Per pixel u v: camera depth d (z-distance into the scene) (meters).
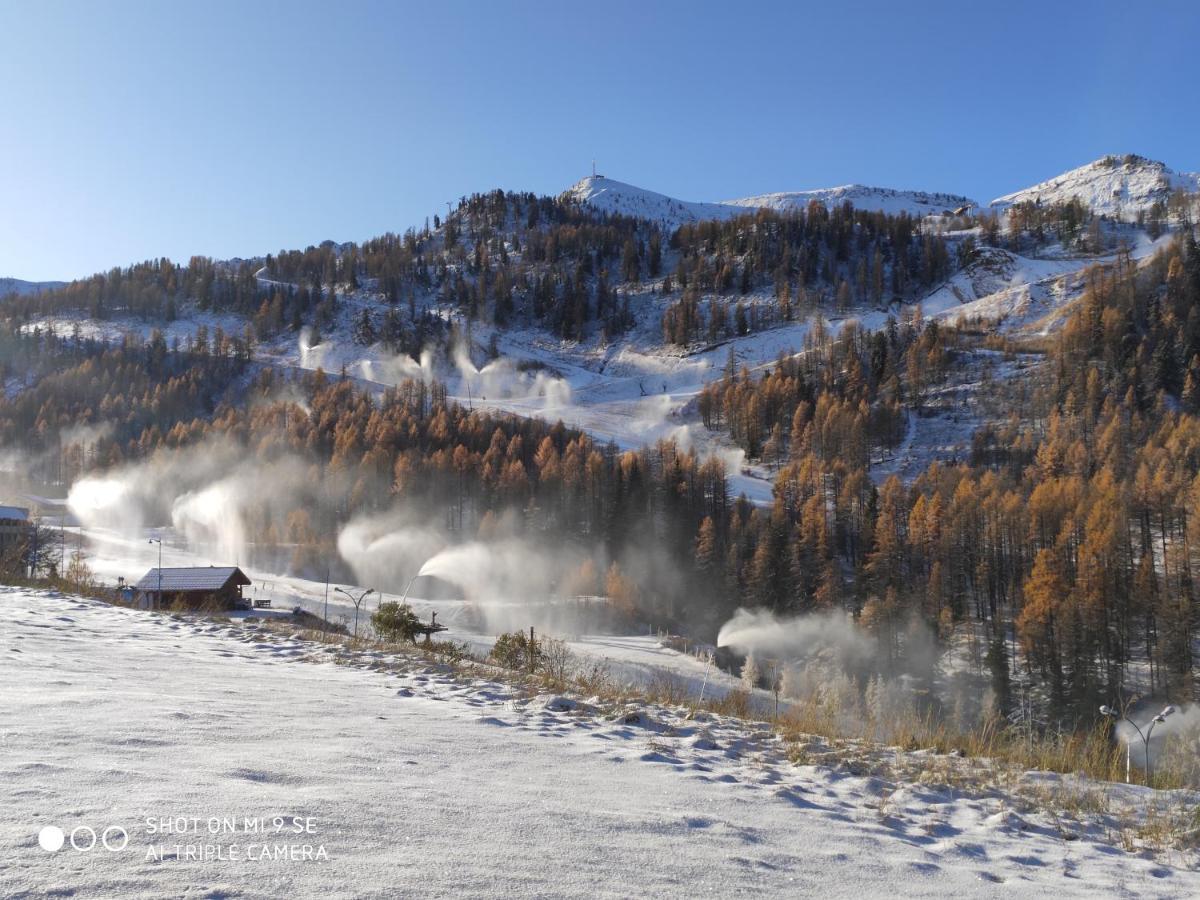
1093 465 89.25
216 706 6.07
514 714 7.47
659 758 6.09
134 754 4.20
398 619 18.72
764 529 72.56
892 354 143.25
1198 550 56.62
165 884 2.52
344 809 3.59
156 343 166.62
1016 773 6.91
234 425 117.44
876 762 6.83
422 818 3.62
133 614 14.55
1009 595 64.00
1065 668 45.38
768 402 133.25
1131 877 4.34
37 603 14.16
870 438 114.00
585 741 6.46
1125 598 51.47
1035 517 68.88
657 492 85.25
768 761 6.61
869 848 4.26
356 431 105.62
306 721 5.91
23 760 3.81
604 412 156.75
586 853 3.42
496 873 2.99
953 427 116.62
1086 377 113.31
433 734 5.99
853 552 79.94
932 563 68.00
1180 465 79.62
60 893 2.36
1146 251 198.12
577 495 84.31
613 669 37.72
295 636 13.87
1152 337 118.75
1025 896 3.74
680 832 4.01
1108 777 7.28
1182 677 43.09
